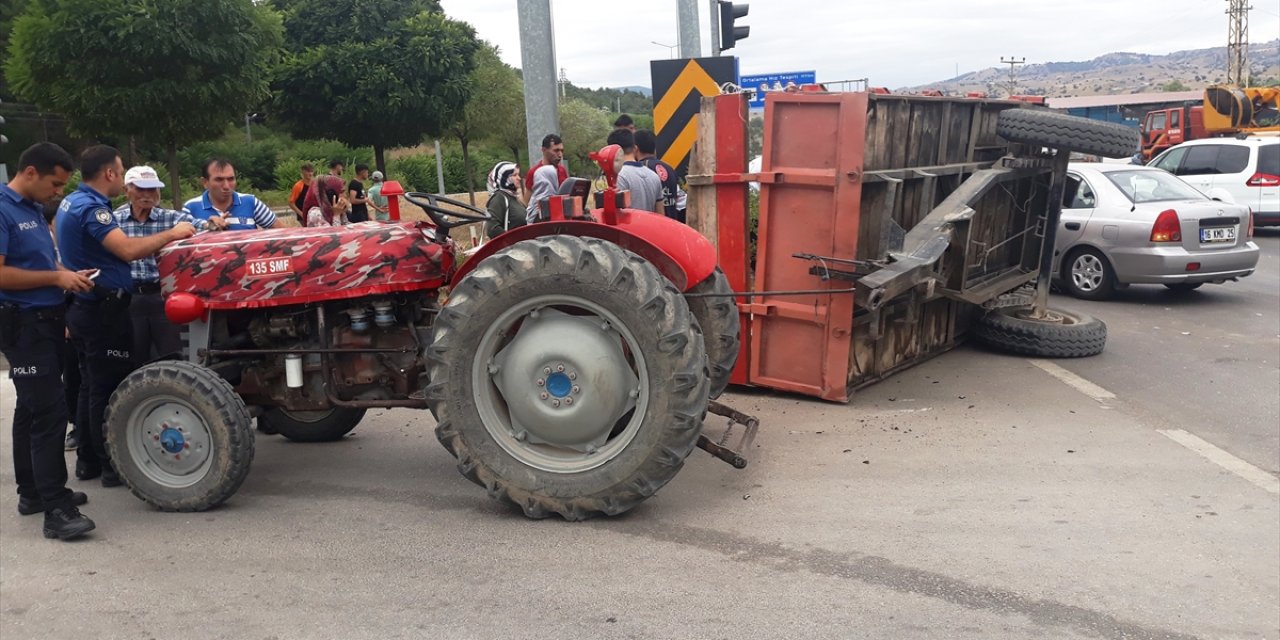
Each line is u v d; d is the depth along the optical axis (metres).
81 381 5.58
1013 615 3.60
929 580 3.89
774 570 4.02
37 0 14.12
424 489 5.21
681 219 9.06
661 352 4.29
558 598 3.82
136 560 4.40
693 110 9.90
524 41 9.12
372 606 3.82
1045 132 7.33
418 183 37.19
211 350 5.11
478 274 4.45
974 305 8.50
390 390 5.20
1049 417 6.32
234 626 3.72
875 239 6.59
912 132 6.86
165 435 4.89
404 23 21.33
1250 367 7.64
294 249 5.01
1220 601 3.70
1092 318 8.34
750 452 5.27
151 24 13.67
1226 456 5.48
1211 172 16.39
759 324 6.82
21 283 4.54
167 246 5.16
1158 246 10.20
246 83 15.21
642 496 4.45
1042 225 8.62
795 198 6.46
